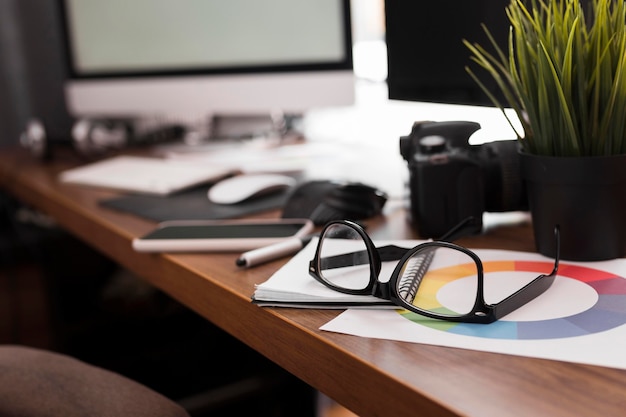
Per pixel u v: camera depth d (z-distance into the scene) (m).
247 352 1.56
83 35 1.79
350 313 0.60
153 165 1.38
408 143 0.84
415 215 0.82
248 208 1.02
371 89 1.71
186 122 1.85
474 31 0.84
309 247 0.76
